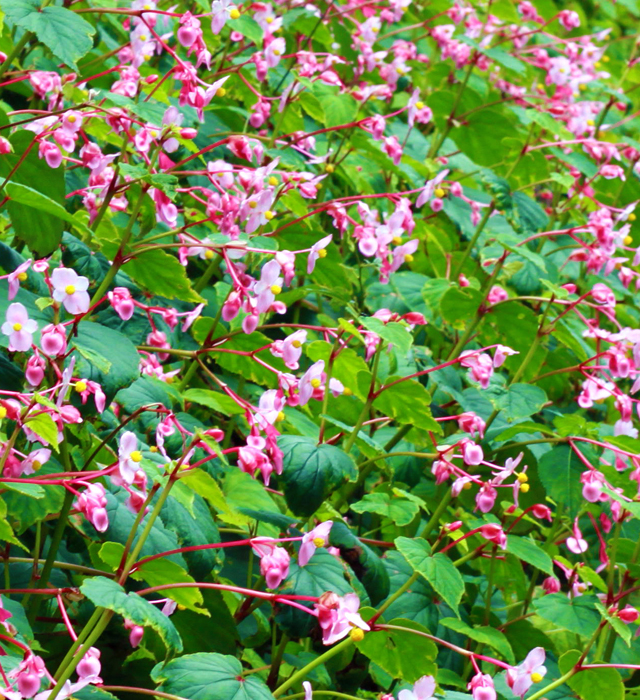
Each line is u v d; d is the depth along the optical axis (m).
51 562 1.54
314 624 1.50
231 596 1.69
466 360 1.70
